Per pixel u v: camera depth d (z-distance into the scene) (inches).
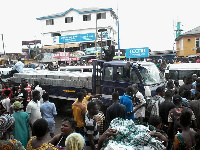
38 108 242.7
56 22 1801.2
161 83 336.5
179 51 1417.3
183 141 142.7
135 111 235.6
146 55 966.4
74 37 1646.2
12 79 503.2
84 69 637.3
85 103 262.7
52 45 1760.6
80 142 105.1
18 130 196.1
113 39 1711.4
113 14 1754.4
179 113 189.2
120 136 118.0
